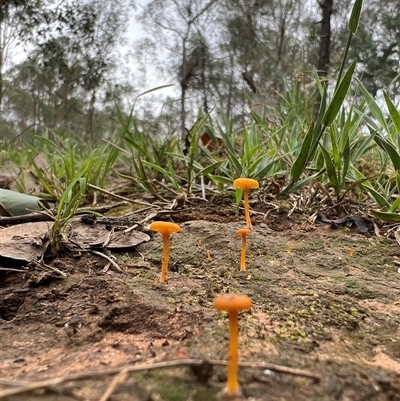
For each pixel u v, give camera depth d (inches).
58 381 2.9
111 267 6.0
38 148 15.6
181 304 4.6
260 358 3.6
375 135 7.8
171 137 12.3
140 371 3.2
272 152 9.9
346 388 3.3
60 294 5.2
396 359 3.9
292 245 6.9
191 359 3.5
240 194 7.9
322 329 4.2
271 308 4.7
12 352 4.0
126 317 4.5
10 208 8.3
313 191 9.3
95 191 10.2
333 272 6.0
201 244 6.8
